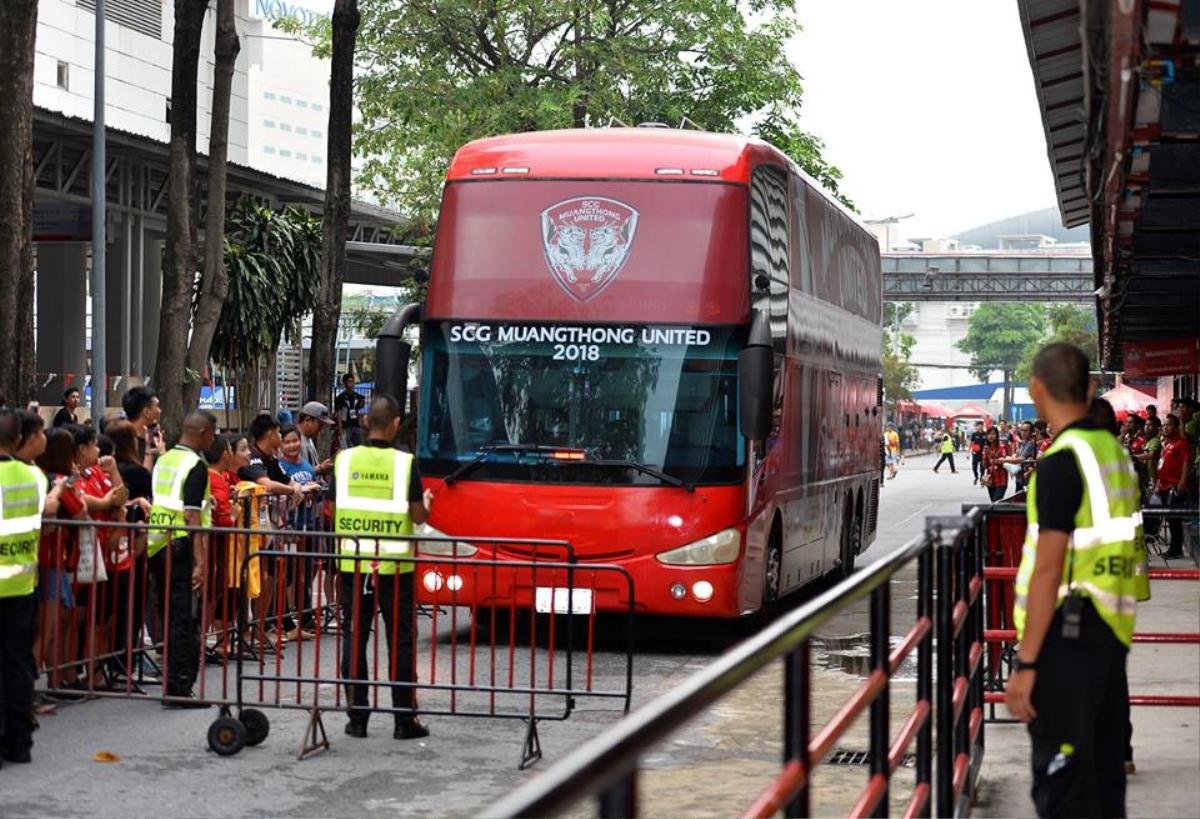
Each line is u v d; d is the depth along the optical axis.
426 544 14.56
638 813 2.33
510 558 14.35
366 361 57.94
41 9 45.47
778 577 16.09
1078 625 5.73
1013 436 57.84
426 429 14.63
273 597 13.44
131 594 10.67
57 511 10.98
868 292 23.09
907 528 35.66
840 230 20.19
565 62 38.97
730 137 15.18
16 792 8.72
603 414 14.34
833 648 15.18
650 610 14.18
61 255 38.22
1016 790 8.38
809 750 3.65
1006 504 9.98
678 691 2.62
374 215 43.25
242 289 32.44
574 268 14.52
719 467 14.20
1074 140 14.80
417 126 38.97
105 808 8.38
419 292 40.91
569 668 10.05
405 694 10.52
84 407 37.78
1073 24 10.66
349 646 10.60
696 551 14.12
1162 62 7.95
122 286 35.19
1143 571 7.34
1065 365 5.77
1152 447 28.95
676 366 14.32
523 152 14.91
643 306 14.39
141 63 50.91
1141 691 11.49
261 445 15.15
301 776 9.34
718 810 8.17
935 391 121.00
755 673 3.06
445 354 14.67
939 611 6.72
